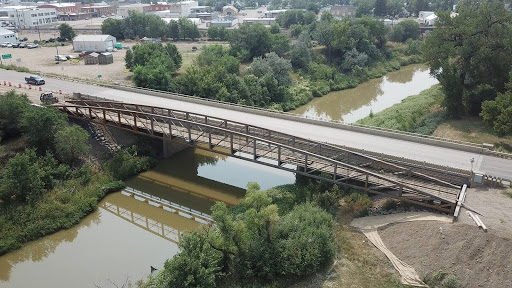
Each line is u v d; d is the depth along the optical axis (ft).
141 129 191.93
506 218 118.21
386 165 142.51
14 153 174.81
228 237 111.96
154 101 241.96
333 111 285.84
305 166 148.56
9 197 149.79
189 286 100.07
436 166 145.28
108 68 357.82
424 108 250.78
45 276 123.03
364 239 124.16
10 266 129.59
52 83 284.41
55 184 162.50
